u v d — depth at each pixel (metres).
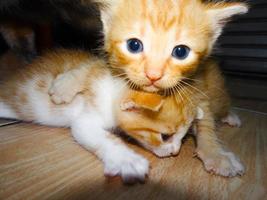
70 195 0.09
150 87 0.12
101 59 0.15
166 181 0.11
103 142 0.12
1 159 0.11
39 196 0.09
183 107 0.12
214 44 0.14
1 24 0.18
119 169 0.11
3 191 0.09
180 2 0.12
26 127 0.14
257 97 0.26
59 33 0.20
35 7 0.18
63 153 0.12
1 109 0.15
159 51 0.12
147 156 0.12
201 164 0.12
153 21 0.12
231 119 0.18
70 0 0.18
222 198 0.10
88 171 0.11
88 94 0.14
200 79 0.14
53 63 0.15
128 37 0.12
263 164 0.12
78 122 0.13
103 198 0.09
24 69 0.16
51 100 0.14
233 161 0.12
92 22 0.19
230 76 0.30
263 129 0.17
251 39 0.28
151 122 0.12
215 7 0.13
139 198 0.10
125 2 0.13
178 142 0.12
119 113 0.12
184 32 0.12
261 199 0.10
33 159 0.11
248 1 0.27
